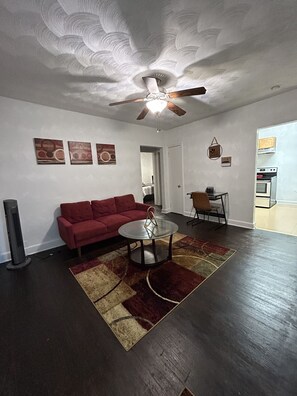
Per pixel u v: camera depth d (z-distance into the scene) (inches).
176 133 193.0
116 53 70.0
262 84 103.0
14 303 75.2
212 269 92.5
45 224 125.9
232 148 150.6
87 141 141.9
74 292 80.4
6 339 58.8
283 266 92.2
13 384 45.9
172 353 51.7
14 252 103.4
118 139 161.6
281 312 64.1
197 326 60.1
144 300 73.0
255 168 139.9
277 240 123.3
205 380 44.8
